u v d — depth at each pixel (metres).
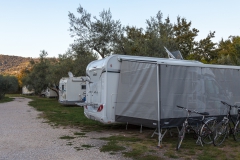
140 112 6.68
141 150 5.73
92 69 8.74
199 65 6.77
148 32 17.39
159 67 6.14
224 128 6.48
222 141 6.38
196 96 6.67
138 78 6.83
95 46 16.66
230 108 6.87
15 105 20.14
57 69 21.30
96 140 6.85
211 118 6.42
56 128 8.88
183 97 6.43
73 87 18.28
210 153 5.55
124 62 7.48
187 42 26.22
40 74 27.11
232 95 7.39
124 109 7.30
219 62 18.41
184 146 6.12
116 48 16.19
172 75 6.32
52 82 23.03
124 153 5.51
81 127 9.11
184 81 6.49
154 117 6.19
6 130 8.48
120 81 7.59
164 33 17.23
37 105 19.97
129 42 16.52
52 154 5.51
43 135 7.61
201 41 27.36
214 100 7.00
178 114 6.30
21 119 11.30
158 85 6.08
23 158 5.25
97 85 8.34
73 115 12.67
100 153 5.55
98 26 16.48
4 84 29.33
